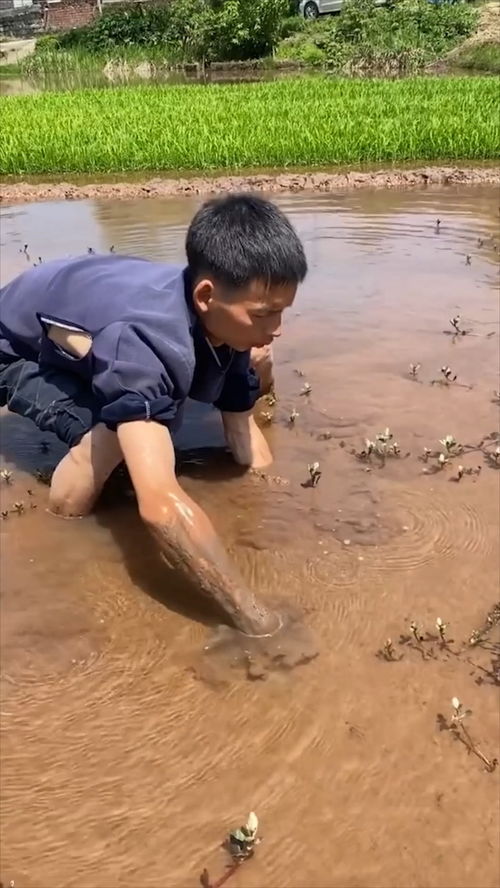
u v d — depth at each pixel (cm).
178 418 128
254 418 162
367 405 168
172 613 111
